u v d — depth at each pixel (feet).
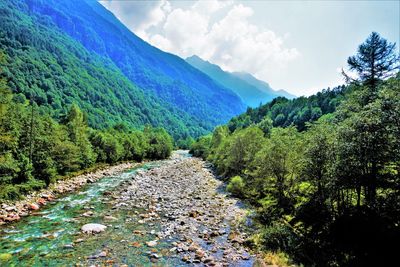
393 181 51.78
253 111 549.13
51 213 78.64
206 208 88.33
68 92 503.61
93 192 108.06
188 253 54.29
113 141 214.48
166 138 338.34
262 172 84.94
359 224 52.39
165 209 85.92
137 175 156.97
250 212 83.20
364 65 90.74
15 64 444.96
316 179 62.18
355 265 45.96
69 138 154.30
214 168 202.39
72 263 48.93
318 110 335.47
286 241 58.03
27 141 109.40
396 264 43.06
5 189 85.15
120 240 60.08
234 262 50.85
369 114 49.49
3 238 59.41
